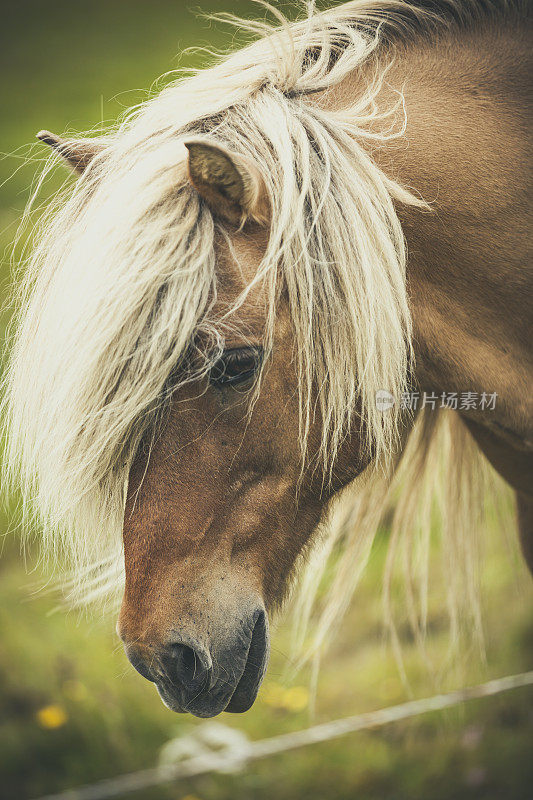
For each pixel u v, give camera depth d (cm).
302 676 605
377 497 484
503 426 462
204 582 446
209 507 446
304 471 452
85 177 455
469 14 463
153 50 1612
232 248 444
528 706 559
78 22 1845
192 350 444
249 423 446
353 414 454
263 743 532
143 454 446
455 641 500
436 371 459
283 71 453
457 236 455
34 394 449
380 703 579
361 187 448
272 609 456
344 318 448
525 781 522
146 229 443
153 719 567
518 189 456
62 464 447
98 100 1397
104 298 442
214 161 440
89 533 454
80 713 565
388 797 523
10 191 1096
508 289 457
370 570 679
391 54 461
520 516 486
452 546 492
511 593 641
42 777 532
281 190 445
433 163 455
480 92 459
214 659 446
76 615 633
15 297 464
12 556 704
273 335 445
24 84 1501
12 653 604
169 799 524
